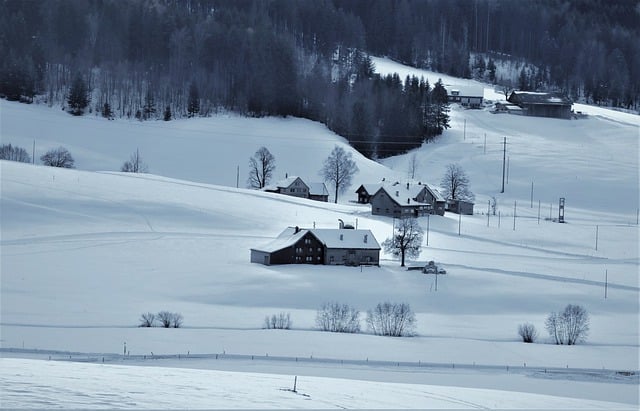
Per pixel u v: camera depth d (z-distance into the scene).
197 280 132.88
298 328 106.44
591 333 113.00
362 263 153.00
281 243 152.62
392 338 102.75
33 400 41.31
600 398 79.25
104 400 42.41
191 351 90.44
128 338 95.75
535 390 81.25
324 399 50.22
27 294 119.06
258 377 62.78
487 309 125.19
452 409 53.03
